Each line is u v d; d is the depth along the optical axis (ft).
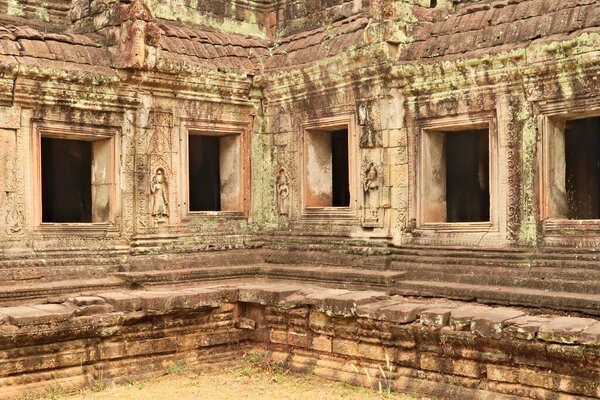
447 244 38.88
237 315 41.04
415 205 40.47
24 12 46.52
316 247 44.14
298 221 45.88
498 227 37.22
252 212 47.73
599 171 39.81
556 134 36.09
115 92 41.68
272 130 47.55
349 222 43.09
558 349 28.09
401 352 33.83
